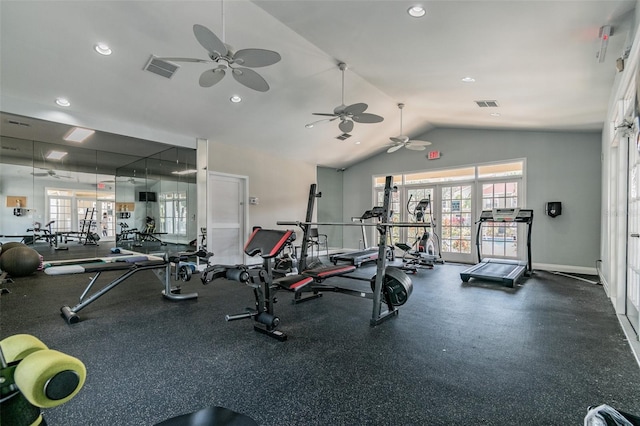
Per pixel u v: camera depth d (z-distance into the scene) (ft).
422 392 6.58
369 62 13.99
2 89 13.71
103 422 5.68
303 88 17.04
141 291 15.11
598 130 19.35
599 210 19.77
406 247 22.61
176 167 22.36
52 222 21.62
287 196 27.25
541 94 14.42
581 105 15.26
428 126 25.72
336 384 6.91
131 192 24.66
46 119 15.31
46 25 10.79
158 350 8.66
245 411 5.96
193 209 21.30
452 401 6.26
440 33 10.22
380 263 10.94
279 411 5.96
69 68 12.93
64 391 2.09
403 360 8.05
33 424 2.27
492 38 10.06
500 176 23.56
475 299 13.91
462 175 25.53
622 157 11.33
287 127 21.59
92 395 6.52
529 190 22.13
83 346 8.92
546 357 8.19
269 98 17.62
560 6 8.02
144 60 13.05
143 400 6.35
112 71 13.47
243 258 23.65
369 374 7.34
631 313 10.57
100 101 15.55
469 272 17.51
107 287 11.91
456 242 25.77
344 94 18.10
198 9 10.80
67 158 22.13
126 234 24.61
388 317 11.27
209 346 8.93
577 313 11.85
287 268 17.42
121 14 10.75
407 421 5.66
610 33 8.94
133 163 24.81
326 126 22.41
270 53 9.04
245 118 19.45
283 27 11.78
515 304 13.11
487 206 24.21
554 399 6.32
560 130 20.65
